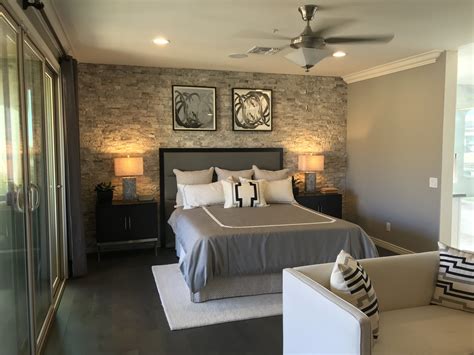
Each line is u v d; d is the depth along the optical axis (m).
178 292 3.88
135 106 5.46
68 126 4.19
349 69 5.68
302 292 2.16
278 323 3.21
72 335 3.02
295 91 6.17
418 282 2.59
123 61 5.11
